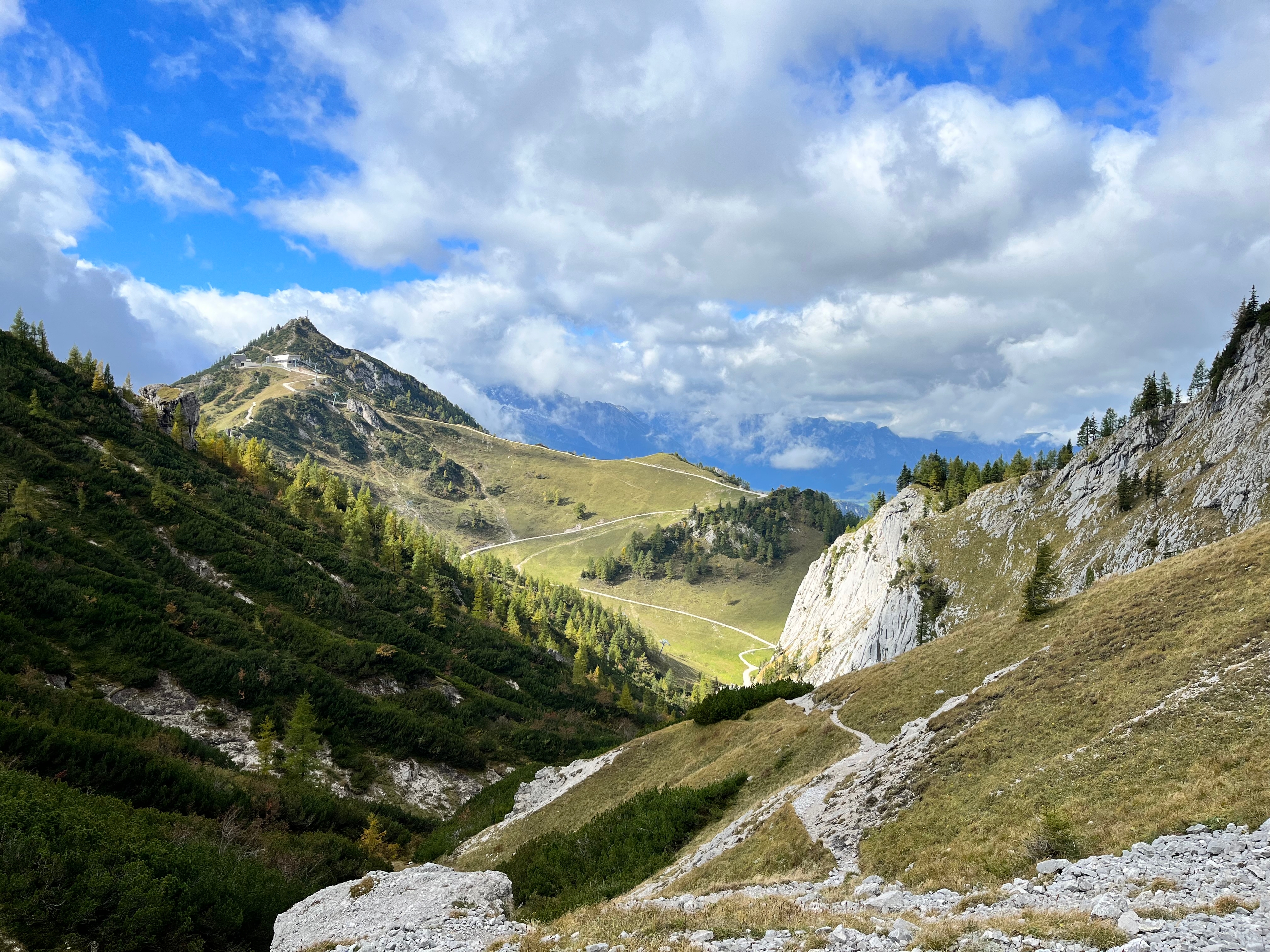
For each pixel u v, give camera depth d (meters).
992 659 49.69
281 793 65.50
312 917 29.83
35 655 71.12
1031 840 21.11
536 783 82.56
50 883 27.52
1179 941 11.81
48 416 120.88
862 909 20.81
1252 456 101.56
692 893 29.00
